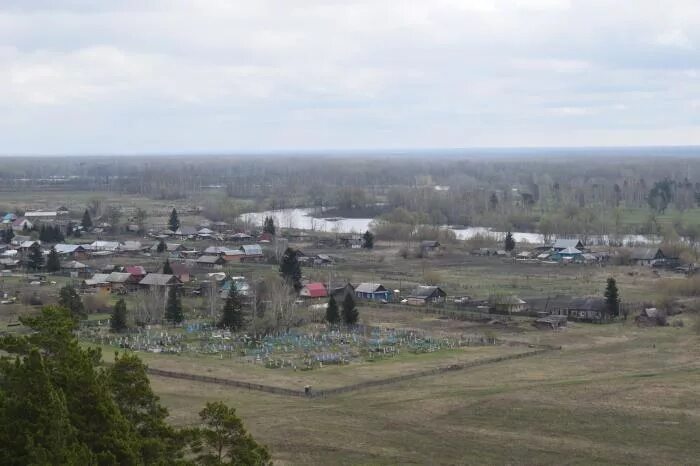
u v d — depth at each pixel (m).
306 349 137.50
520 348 138.88
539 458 84.25
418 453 85.44
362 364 126.94
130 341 141.50
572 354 134.62
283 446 86.88
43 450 47.97
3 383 55.97
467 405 102.81
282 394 108.75
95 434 53.41
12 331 140.62
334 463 82.38
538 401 104.44
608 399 105.38
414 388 111.94
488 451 86.31
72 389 54.94
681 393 108.00
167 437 60.62
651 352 135.25
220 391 109.75
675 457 84.69
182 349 136.12
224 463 60.09
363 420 96.50
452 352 135.75
